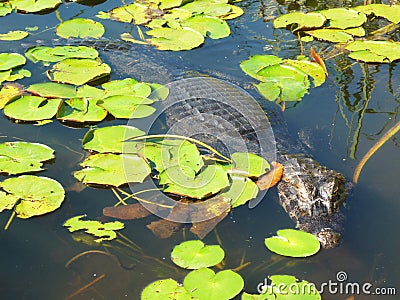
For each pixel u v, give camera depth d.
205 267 2.57
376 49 3.54
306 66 3.46
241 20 3.83
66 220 2.72
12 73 3.31
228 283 2.52
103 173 2.85
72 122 3.09
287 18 3.76
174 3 3.88
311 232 2.74
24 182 2.80
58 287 2.54
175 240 2.68
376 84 3.38
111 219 2.73
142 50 3.56
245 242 2.70
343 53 3.56
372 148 3.06
